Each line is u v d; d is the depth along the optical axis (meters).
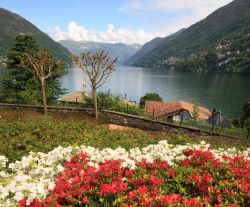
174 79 197.88
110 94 33.28
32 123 17.81
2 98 35.91
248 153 9.03
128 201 5.66
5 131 16.19
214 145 16.12
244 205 5.70
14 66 36.47
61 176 6.93
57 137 15.30
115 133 16.38
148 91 145.12
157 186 6.34
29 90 35.22
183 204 5.46
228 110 94.06
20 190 6.37
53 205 5.79
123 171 7.14
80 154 7.95
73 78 198.88
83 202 5.98
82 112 29.31
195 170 6.95
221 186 6.16
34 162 8.20
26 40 36.47
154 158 8.10
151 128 24.62
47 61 30.83
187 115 52.12
